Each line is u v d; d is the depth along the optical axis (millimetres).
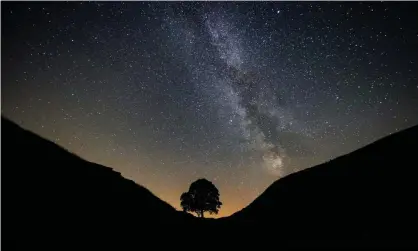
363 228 19312
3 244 9266
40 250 9922
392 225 18281
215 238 21797
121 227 15844
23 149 17344
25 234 10414
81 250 11227
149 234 17078
